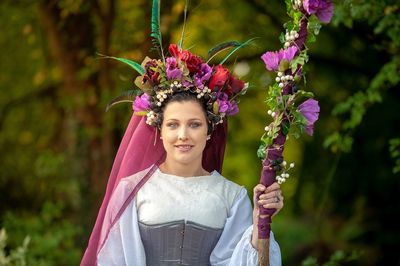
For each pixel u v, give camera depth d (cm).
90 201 992
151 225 427
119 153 454
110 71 976
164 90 425
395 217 1116
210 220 427
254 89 1119
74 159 1010
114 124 982
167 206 427
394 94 1005
